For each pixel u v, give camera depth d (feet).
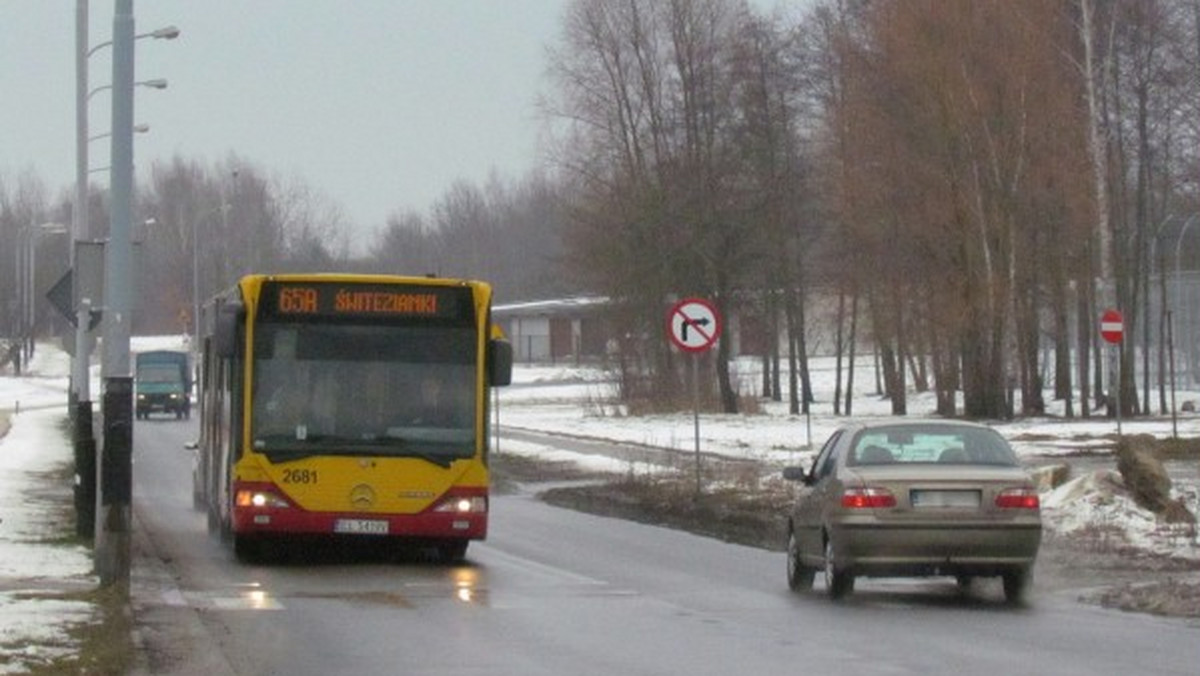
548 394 388.57
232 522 87.76
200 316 135.33
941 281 238.89
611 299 285.23
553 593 77.36
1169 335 258.98
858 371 460.96
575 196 288.71
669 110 288.71
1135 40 258.78
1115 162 267.80
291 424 85.66
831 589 73.97
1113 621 67.31
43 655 54.95
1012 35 233.14
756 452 184.96
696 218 281.13
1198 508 106.42
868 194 241.14
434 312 87.35
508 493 152.05
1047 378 356.59
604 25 288.51
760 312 296.71
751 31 289.94
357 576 84.43
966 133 233.14
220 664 55.67
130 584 77.05
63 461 175.32
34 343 542.16
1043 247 243.81
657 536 110.42
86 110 152.87
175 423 310.45
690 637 62.23
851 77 248.52
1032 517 71.72
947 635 62.85
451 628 64.80
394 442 86.17
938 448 74.43
